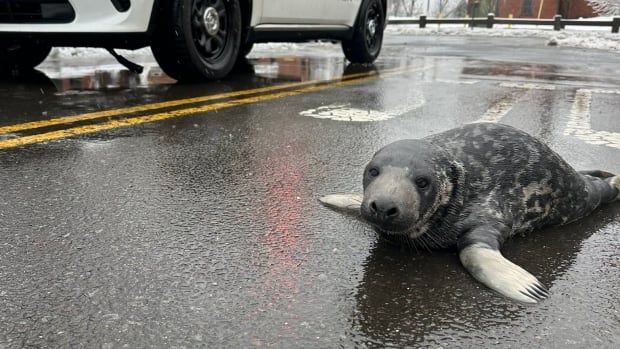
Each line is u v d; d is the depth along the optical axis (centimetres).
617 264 199
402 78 777
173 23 599
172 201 259
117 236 217
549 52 1498
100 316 160
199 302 169
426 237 206
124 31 550
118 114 465
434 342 150
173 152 348
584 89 673
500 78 789
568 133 419
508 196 214
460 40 2297
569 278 188
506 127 234
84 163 318
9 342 148
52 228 224
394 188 190
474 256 190
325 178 299
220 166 319
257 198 265
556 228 233
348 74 829
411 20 3584
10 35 562
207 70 648
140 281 181
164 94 583
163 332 153
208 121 446
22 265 191
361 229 228
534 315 163
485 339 152
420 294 175
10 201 254
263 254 203
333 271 191
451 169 204
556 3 4744
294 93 613
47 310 163
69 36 553
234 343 149
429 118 474
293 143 378
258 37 736
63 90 598
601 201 255
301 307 167
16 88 607
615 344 150
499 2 5162
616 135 414
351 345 148
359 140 389
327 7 851
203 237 217
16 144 356
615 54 1433
